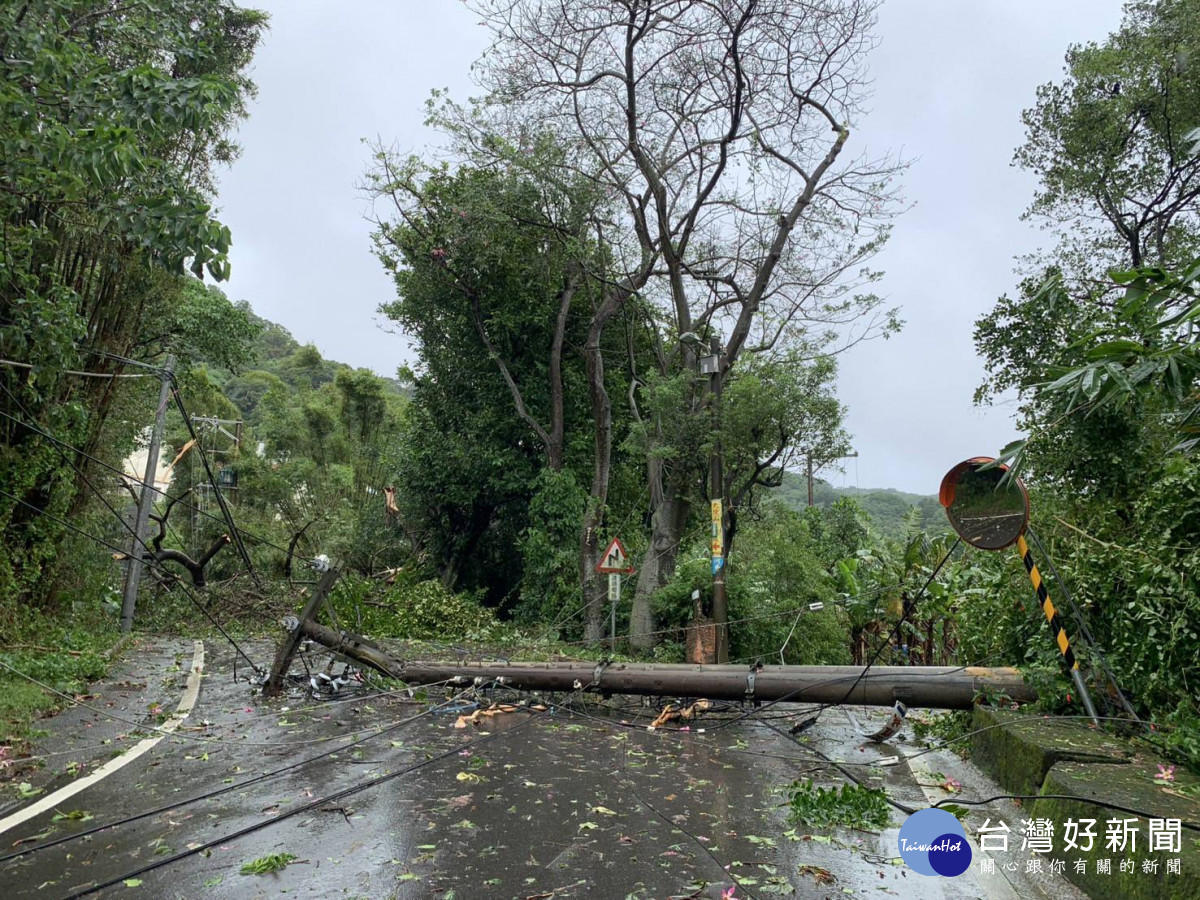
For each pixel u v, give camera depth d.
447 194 21.70
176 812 5.67
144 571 19.88
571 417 23.50
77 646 12.91
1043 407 8.06
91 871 4.59
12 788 6.19
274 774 6.69
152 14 10.36
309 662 12.69
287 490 40.00
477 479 23.86
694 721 9.77
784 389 16.20
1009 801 6.16
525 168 19.28
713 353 16.14
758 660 9.84
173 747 7.62
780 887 4.48
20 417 12.50
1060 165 15.41
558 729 9.03
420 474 24.78
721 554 15.01
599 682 10.18
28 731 7.81
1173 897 3.83
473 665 10.95
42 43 8.17
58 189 9.77
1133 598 7.18
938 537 14.88
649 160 19.19
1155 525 7.20
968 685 8.30
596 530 20.06
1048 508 8.53
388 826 5.43
